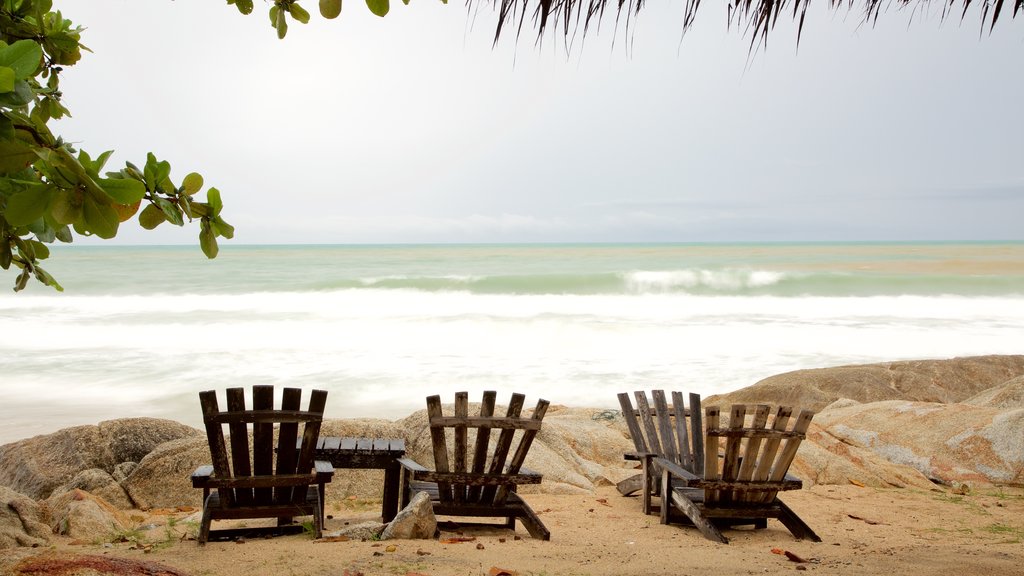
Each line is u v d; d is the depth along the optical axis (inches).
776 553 210.5
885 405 411.8
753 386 527.2
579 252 3171.8
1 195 73.4
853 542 233.3
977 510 287.7
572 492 312.2
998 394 431.8
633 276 1486.2
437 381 605.9
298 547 202.5
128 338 810.2
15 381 597.9
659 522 261.3
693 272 1529.3
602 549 213.0
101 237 71.4
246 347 752.3
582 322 913.5
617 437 386.0
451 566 183.2
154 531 239.1
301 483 215.2
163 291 1366.9
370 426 342.6
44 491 318.7
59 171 69.4
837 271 1659.7
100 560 160.2
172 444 316.2
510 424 227.9
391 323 914.1
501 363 678.5
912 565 187.9
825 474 342.3
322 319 950.4
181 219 83.0
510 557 196.4
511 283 1424.7
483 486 233.8
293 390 212.4
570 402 553.0
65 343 778.2
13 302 1163.3
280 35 122.6
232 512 215.2
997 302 1139.9
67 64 116.0
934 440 367.2
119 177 77.1
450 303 1141.1
